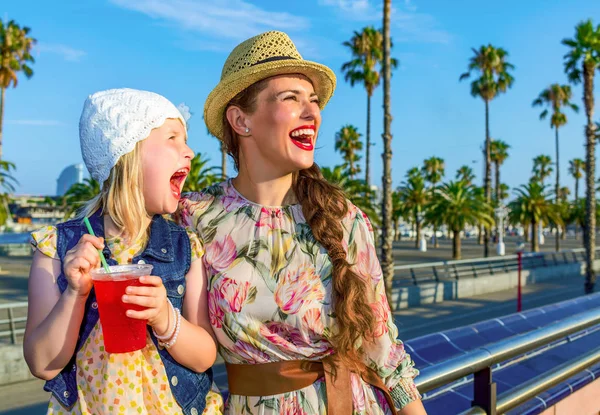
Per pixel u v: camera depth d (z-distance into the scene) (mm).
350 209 1706
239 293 1516
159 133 1375
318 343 1552
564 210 50594
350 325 1480
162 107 1371
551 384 2561
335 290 1535
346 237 1648
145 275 1204
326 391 1527
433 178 71188
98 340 1331
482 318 15922
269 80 1582
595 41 22688
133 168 1335
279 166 1612
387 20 15852
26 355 1276
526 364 3172
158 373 1380
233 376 1584
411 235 85875
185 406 1407
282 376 1512
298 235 1605
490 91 40312
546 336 2355
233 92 1617
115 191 1342
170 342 1323
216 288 1530
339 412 1520
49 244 1327
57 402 1354
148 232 1466
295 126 1575
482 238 70688
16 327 11539
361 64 39938
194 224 1636
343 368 1555
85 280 1221
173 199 1403
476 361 1953
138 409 1325
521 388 2416
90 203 1425
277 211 1626
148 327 1391
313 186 1639
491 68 40594
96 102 1350
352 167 56156
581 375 3074
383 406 1694
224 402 1638
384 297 1678
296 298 1527
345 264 1531
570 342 3602
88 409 1326
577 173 83250
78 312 1236
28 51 36406
